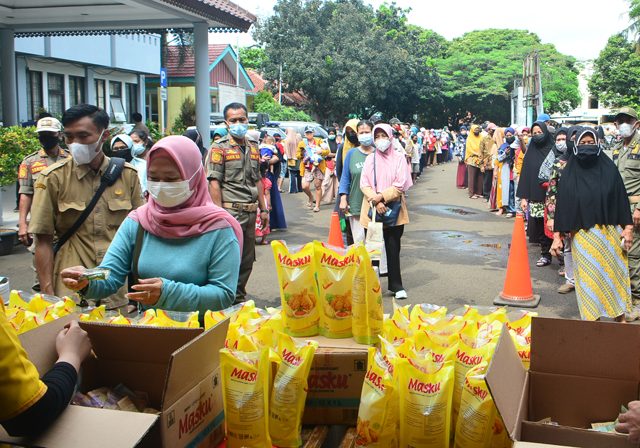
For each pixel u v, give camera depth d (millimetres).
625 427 2113
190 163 3141
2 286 3547
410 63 46562
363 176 7297
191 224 3191
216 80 39750
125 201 4340
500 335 2258
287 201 17906
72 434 1942
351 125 8648
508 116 57938
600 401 2395
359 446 2324
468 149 18578
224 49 39031
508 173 14938
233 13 15992
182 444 2152
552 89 58562
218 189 6410
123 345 2395
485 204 17281
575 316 7234
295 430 2424
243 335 2408
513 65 57125
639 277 7098
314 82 44625
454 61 57344
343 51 44375
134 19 16578
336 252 2842
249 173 6574
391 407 2289
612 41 45062
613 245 5949
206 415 2287
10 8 15555
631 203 7570
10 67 17656
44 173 4188
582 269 5969
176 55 31297
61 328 2342
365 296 2736
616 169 5992
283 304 2883
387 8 50844
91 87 23734
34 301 2834
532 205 9523
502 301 7672
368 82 44750
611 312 5906
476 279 8898
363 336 2756
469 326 2480
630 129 7598
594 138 5926
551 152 9266
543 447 1923
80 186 4238
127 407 2326
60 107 22422
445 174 27938
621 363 2348
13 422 1828
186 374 2154
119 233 3338
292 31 45031
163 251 3219
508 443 2270
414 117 54812
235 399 2281
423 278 8938
